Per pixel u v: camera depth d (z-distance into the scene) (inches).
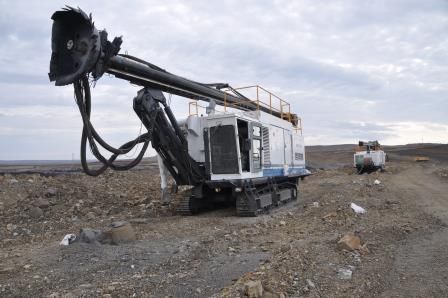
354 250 340.8
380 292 263.1
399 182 1124.5
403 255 350.9
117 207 641.6
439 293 259.8
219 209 639.8
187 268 302.5
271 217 545.0
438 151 3612.2
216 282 268.1
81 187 735.7
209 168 558.9
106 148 397.4
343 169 1800.0
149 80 456.1
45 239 427.5
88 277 280.1
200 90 533.3
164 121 507.5
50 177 796.0
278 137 688.4
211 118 559.5
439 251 361.7
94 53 347.6
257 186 617.6
